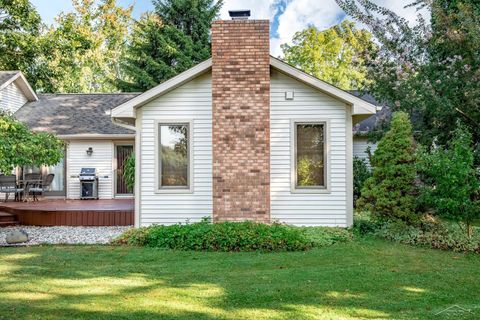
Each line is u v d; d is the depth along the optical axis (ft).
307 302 16.65
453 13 37.60
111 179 57.72
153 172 34.71
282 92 34.81
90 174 56.13
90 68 114.83
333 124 34.58
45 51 81.00
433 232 29.32
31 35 79.30
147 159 34.78
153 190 34.63
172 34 92.48
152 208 34.63
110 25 111.04
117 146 58.75
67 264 23.27
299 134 34.91
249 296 17.31
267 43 32.91
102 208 41.91
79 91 111.96
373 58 42.06
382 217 31.94
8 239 29.68
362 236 32.07
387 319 14.80
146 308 15.90
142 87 93.91
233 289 18.34
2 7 75.15
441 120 39.14
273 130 34.71
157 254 25.94
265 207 32.12
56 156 33.58
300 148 34.86
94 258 24.82
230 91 32.76
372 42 42.75
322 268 22.02
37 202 50.72
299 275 20.54
